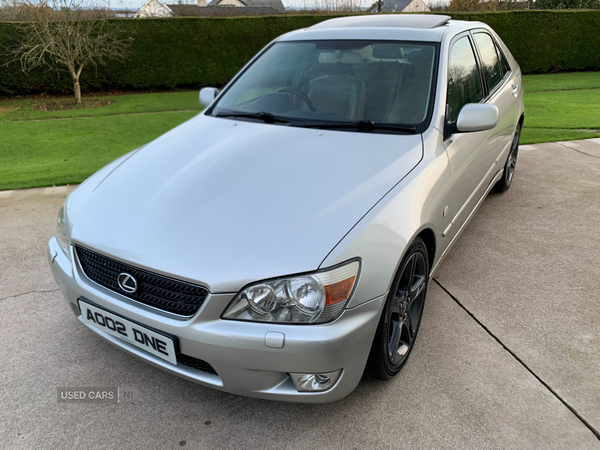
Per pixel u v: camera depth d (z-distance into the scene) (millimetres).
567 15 14555
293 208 1782
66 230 2016
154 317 1676
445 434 1832
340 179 1940
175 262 1640
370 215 1765
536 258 3193
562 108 8758
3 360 2271
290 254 1604
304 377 1645
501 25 14516
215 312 1590
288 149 2199
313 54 2838
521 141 6141
